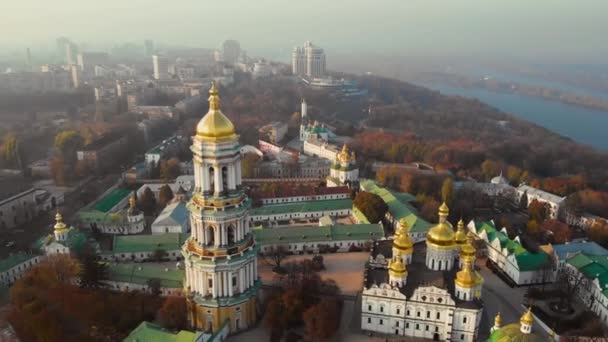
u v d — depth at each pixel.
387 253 190.88
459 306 154.88
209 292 153.88
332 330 154.25
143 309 161.38
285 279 178.00
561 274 196.12
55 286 160.75
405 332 161.75
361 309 169.00
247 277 157.62
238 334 157.12
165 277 178.75
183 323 156.88
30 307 147.88
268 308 158.38
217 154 141.88
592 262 189.62
